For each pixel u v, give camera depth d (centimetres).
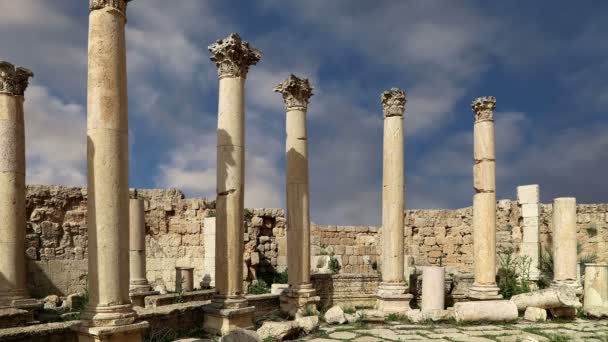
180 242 2781
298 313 1711
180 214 2798
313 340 1330
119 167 1027
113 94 1028
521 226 2722
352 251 3030
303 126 1905
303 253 1834
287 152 1895
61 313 1739
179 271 2297
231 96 1449
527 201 2608
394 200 1900
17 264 1602
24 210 1653
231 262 1401
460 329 1507
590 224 3012
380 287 1883
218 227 1422
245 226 2677
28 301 1591
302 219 1852
